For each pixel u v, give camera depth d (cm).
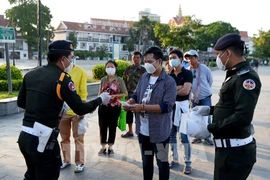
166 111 274
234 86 205
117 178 362
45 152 231
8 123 603
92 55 5238
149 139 299
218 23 5650
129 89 518
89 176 366
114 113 426
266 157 440
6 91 929
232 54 210
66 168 390
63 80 231
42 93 228
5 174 361
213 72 2680
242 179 216
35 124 227
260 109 841
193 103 495
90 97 999
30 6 4669
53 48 242
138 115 302
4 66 1050
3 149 446
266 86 1520
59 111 240
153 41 5459
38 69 243
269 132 583
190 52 484
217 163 225
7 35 789
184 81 385
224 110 215
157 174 375
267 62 6003
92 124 629
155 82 286
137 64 516
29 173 256
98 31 5931
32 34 4700
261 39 5291
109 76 438
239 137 212
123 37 6288
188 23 2081
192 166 405
